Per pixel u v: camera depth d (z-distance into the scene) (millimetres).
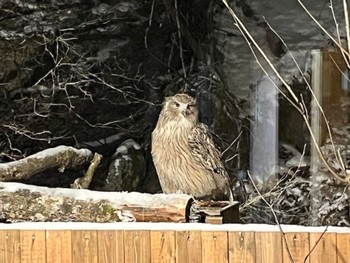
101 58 9180
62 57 8789
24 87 8766
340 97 8492
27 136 8500
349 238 3789
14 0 8656
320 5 10438
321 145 8477
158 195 4477
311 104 8766
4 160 8727
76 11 8945
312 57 9008
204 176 5676
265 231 3854
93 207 4535
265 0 10602
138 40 9477
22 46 8648
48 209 4613
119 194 4566
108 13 9141
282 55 10281
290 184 8508
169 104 5668
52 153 6480
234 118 9898
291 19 10461
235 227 3934
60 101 8922
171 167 5664
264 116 9922
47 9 8812
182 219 4344
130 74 9461
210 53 10125
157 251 3939
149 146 9492
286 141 9781
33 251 4016
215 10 10430
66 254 3998
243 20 10516
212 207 4445
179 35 9727
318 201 8672
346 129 8453
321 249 3805
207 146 5684
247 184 9516
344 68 8516
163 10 9617
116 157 9172
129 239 3963
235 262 3879
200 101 9867
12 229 4031
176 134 5602
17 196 4648
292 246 3824
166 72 9789
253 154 9820
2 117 8719
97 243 3982
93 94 9172
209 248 3898
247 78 10211
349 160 8406
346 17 3367
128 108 9469
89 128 9250
